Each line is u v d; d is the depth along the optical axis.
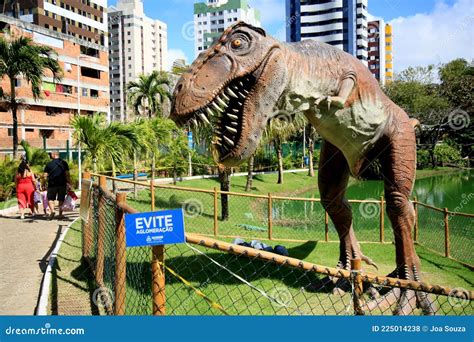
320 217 15.20
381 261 7.71
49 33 36.09
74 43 39.03
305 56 5.03
